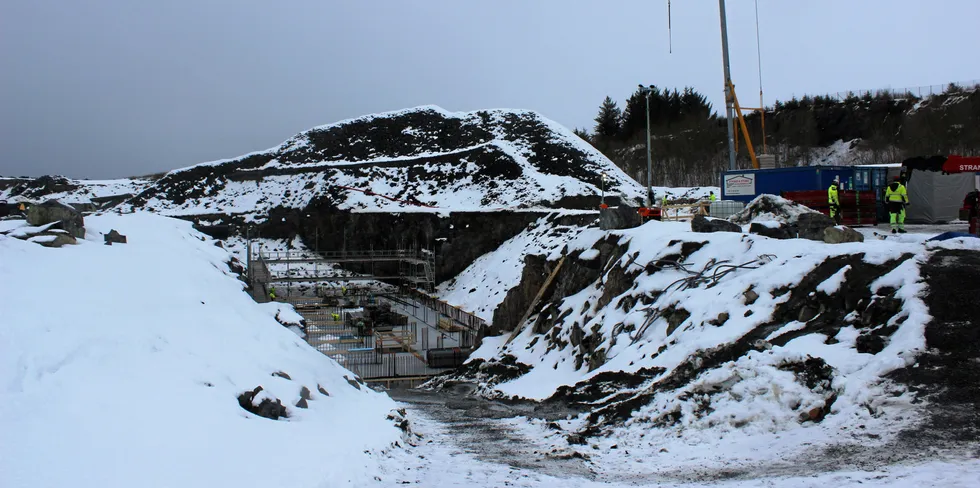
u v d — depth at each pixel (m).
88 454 7.99
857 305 13.16
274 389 12.24
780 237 19.33
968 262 13.01
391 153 77.56
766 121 78.00
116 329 12.30
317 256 56.38
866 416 9.76
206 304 16.23
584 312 22.84
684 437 10.88
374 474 9.07
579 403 15.73
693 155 75.31
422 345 34.59
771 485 7.80
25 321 11.54
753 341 13.63
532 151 70.62
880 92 75.38
